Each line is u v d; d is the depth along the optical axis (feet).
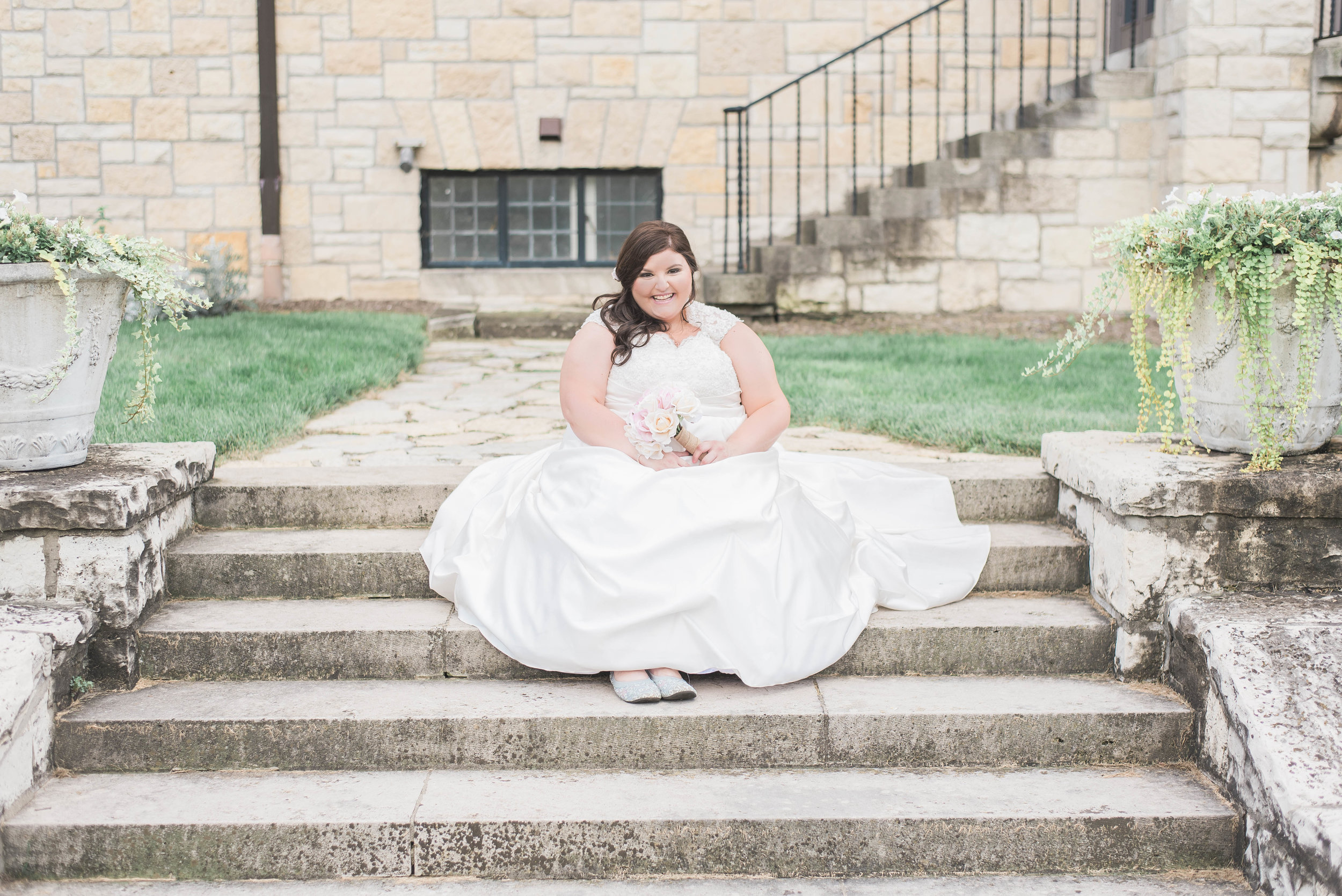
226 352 18.38
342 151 28.30
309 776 7.99
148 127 27.76
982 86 28.94
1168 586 8.68
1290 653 7.68
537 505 8.68
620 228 29.63
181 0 27.40
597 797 7.66
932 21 28.58
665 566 8.16
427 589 9.62
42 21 27.20
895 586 9.30
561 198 29.43
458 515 9.57
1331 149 25.86
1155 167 26.12
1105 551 9.16
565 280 29.22
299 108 28.07
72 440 8.92
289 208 28.40
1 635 7.69
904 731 8.14
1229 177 24.58
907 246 26.43
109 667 8.54
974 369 18.24
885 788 7.84
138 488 8.57
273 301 28.17
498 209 29.35
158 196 28.02
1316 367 8.55
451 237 29.45
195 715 8.07
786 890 7.30
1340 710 7.29
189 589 9.50
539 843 7.37
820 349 20.83
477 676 8.80
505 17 28.07
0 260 8.12
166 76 27.63
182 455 9.67
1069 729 8.20
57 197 27.81
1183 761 8.27
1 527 8.21
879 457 11.99
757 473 8.61
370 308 27.53
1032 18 28.66
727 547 8.27
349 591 9.57
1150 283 8.93
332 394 15.55
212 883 7.34
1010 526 10.43
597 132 28.60
